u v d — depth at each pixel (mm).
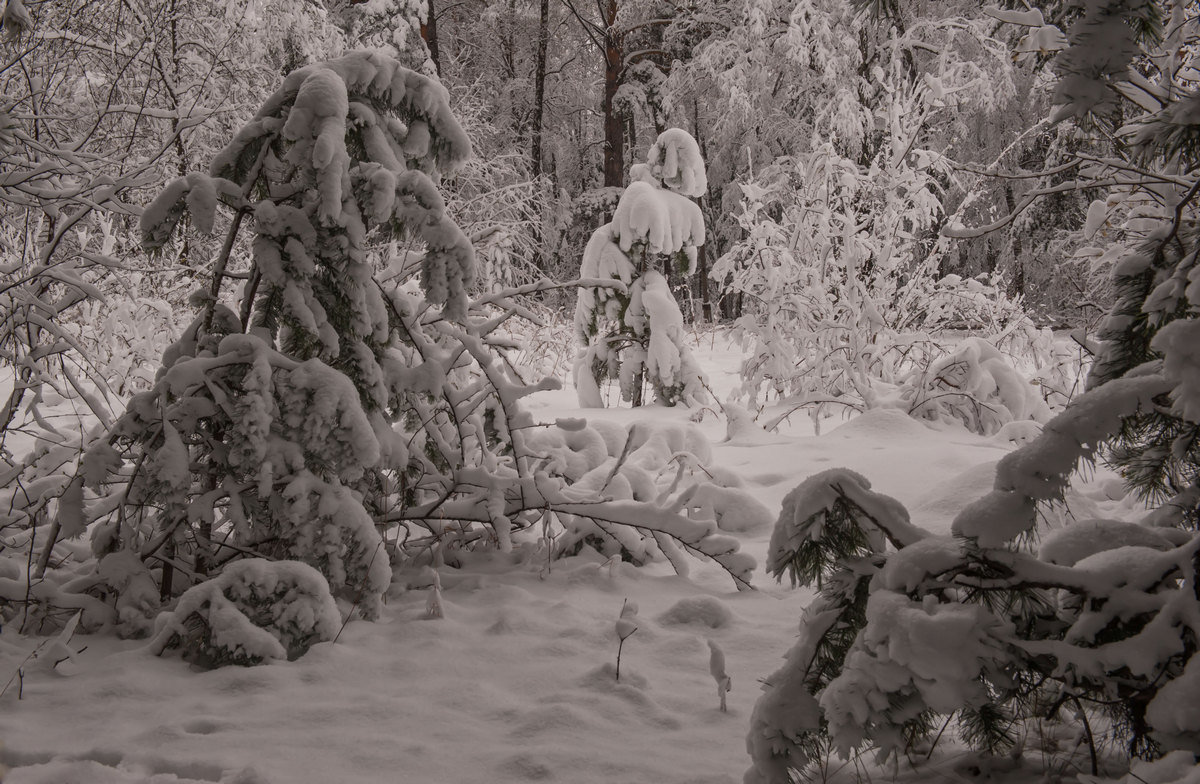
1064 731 2598
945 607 2090
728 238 25328
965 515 2129
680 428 6059
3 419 4348
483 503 4258
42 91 5102
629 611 3414
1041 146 17938
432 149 4148
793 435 8078
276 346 3875
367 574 3527
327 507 3510
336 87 3699
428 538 4457
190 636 3213
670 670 3146
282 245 3723
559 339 11719
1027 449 2146
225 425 3689
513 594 3893
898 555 2215
